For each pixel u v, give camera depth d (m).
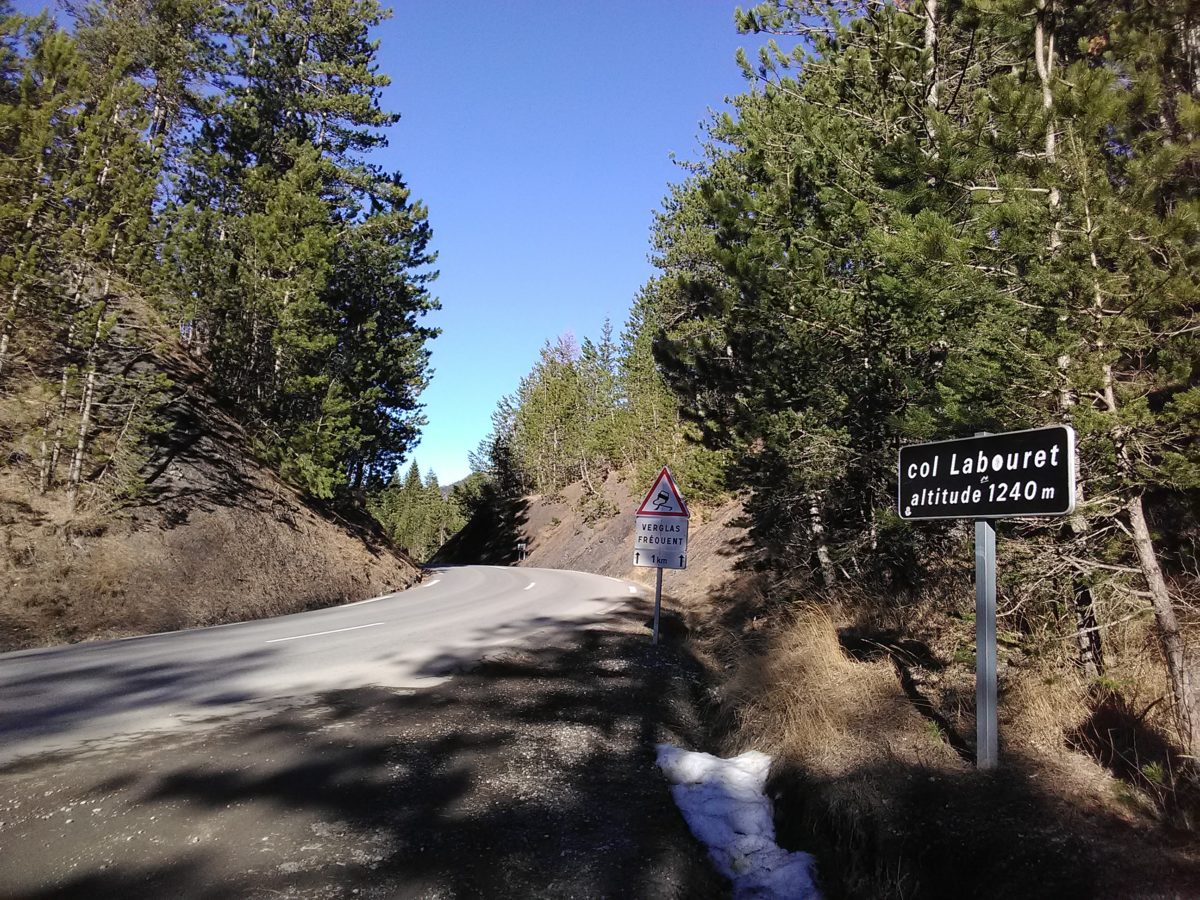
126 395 15.97
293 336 19.39
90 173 13.73
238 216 21.30
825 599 9.61
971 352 5.77
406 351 27.64
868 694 5.70
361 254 25.06
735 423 10.72
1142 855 3.15
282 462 20.42
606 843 3.99
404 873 3.55
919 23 8.08
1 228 12.94
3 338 14.06
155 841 3.81
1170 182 5.25
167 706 6.65
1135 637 5.04
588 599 17.64
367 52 29.17
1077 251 4.47
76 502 14.15
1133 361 4.87
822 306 8.13
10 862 3.57
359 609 15.57
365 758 5.15
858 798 4.07
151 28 23.00
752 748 5.57
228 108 22.94
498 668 8.58
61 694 7.17
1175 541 5.58
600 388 53.31
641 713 6.68
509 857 3.77
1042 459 3.67
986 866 3.35
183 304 18.55
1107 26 6.04
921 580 8.33
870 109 8.18
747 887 3.74
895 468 8.70
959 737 4.67
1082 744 4.30
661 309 25.92
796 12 9.66
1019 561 5.18
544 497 57.19
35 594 11.72
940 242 5.20
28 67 13.82
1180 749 3.89
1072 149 4.60
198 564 14.88
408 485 87.69
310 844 3.81
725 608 13.85
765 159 9.68
